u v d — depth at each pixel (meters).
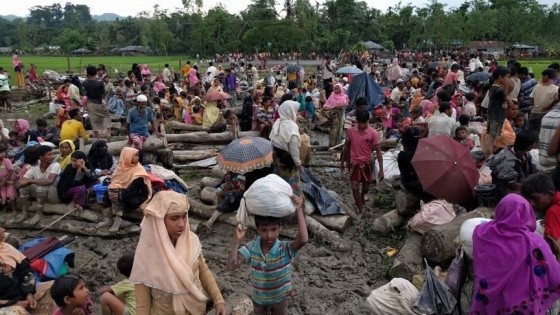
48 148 7.75
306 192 7.65
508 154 6.32
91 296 5.95
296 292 5.93
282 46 73.25
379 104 14.34
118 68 50.69
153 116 11.20
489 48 71.50
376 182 9.36
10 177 7.95
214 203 8.50
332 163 11.43
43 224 7.77
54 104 19.08
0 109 21.36
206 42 77.62
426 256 5.89
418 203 7.44
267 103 13.67
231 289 5.93
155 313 3.51
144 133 11.09
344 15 86.25
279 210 3.76
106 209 7.56
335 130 12.98
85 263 6.73
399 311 4.76
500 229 3.76
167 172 8.08
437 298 4.71
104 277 6.41
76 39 99.12
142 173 7.24
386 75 27.73
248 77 30.30
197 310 3.50
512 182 6.07
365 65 33.53
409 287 4.98
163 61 68.44
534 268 3.63
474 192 6.61
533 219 3.81
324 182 10.30
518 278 3.65
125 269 4.68
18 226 7.86
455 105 12.40
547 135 6.39
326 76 25.23
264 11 82.94
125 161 7.18
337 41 72.31
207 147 13.41
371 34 85.25
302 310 5.61
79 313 4.13
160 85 21.38
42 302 5.28
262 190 3.77
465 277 4.87
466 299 4.79
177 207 3.39
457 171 6.52
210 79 23.39
